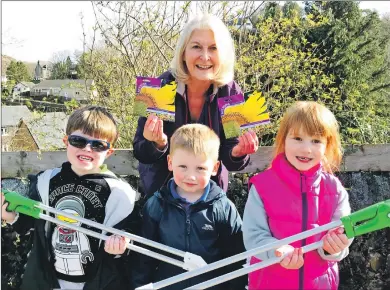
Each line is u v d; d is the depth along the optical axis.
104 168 2.67
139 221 2.58
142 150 2.60
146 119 2.66
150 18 5.05
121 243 2.29
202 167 2.38
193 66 2.64
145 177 2.79
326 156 2.47
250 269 2.11
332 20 7.23
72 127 2.56
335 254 2.17
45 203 2.58
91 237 2.51
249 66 5.00
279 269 2.29
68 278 2.50
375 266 3.17
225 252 2.50
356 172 3.28
